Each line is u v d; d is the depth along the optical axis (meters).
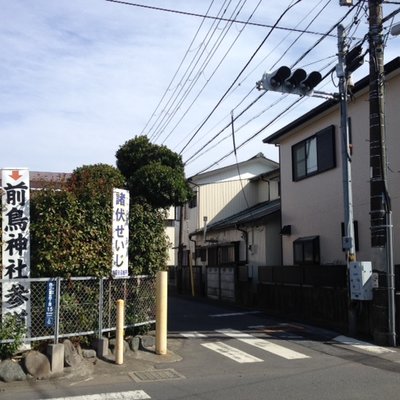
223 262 26.22
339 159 16.27
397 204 13.37
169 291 31.00
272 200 27.67
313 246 17.28
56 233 8.63
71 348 8.16
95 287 9.11
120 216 9.52
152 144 15.36
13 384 7.34
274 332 12.79
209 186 30.48
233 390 6.98
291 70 11.00
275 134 19.77
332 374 7.97
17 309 8.09
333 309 14.24
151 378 7.79
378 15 11.20
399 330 10.93
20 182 8.42
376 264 11.06
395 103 13.47
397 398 6.46
